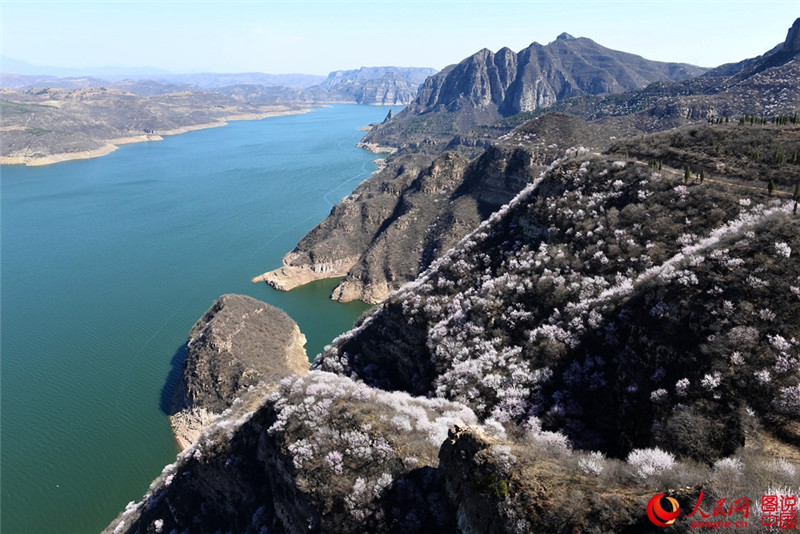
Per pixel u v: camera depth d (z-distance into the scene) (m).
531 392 44.12
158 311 123.50
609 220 57.31
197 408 81.44
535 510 23.08
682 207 53.06
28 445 77.44
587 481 23.81
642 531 20.06
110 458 74.94
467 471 27.75
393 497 32.59
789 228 36.19
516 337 52.28
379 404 41.75
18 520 64.38
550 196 67.69
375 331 68.19
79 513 65.50
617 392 37.81
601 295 48.12
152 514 52.28
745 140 60.25
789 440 25.02
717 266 36.34
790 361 28.42
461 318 58.41
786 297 31.67
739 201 49.47
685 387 30.91
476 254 69.31
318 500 34.50
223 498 46.69
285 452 38.78
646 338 36.59
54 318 119.94
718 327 32.44
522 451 27.22
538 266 58.50
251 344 93.19
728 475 21.55
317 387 45.22
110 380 94.81
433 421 40.78
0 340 109.81
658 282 39.16
